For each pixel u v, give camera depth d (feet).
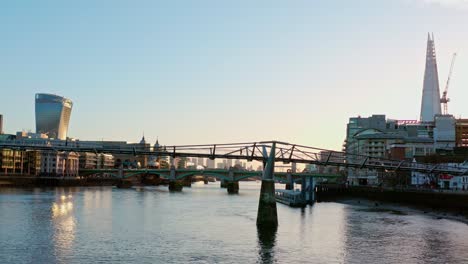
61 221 386.73
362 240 314.35
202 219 427.33
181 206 576.61
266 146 411.95
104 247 282.56
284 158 426.51
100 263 243.81
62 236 315.78
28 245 284.00
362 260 255.91
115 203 586.86
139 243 296.92
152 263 245.65
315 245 296.30
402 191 602.44
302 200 627.05
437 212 501.56
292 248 286.66
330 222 409.69
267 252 274.57
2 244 285.84
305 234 338.54
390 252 276.21
